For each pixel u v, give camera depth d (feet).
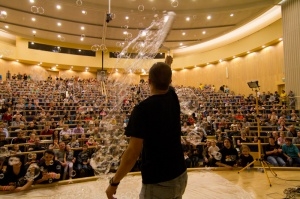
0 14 42.83
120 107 31.14
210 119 28.37
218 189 10.75
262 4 38.99
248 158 14.80
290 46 36.01
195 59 61.46
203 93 47.57
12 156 11.62
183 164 3.90
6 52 52.65
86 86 50.98
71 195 9.95
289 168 14.49
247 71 51.70
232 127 24.20
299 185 11.53
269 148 17.24
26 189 10.58
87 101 37.86
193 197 9.78
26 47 55.62
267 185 11.55
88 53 62.49
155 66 4.02
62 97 40.55
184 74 64.54
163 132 3.71
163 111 3.77
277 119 27.91
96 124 24.14
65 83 51.26
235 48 53.16
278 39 43.32
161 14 41.98
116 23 46.85
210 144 16.53
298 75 34.50
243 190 10.70
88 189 10.74
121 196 9.73
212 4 40.52
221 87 54.08
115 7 41.16
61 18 45.27
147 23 46.29
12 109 30.25
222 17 44.01
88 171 14.51
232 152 15.01
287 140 16.97
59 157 14.01
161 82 3.93
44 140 18.33
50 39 58.13
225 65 56.85
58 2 38.58
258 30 47.37
